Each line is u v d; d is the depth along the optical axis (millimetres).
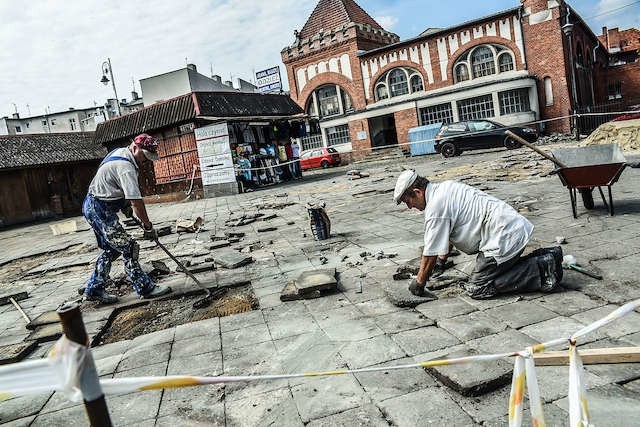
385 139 31859
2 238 17219
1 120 52781
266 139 21766
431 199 3998
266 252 7168
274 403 2902
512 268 4023
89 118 50312
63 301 6066
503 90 24938
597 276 4168
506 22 25031
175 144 20391
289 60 33000
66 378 1305
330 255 6461
